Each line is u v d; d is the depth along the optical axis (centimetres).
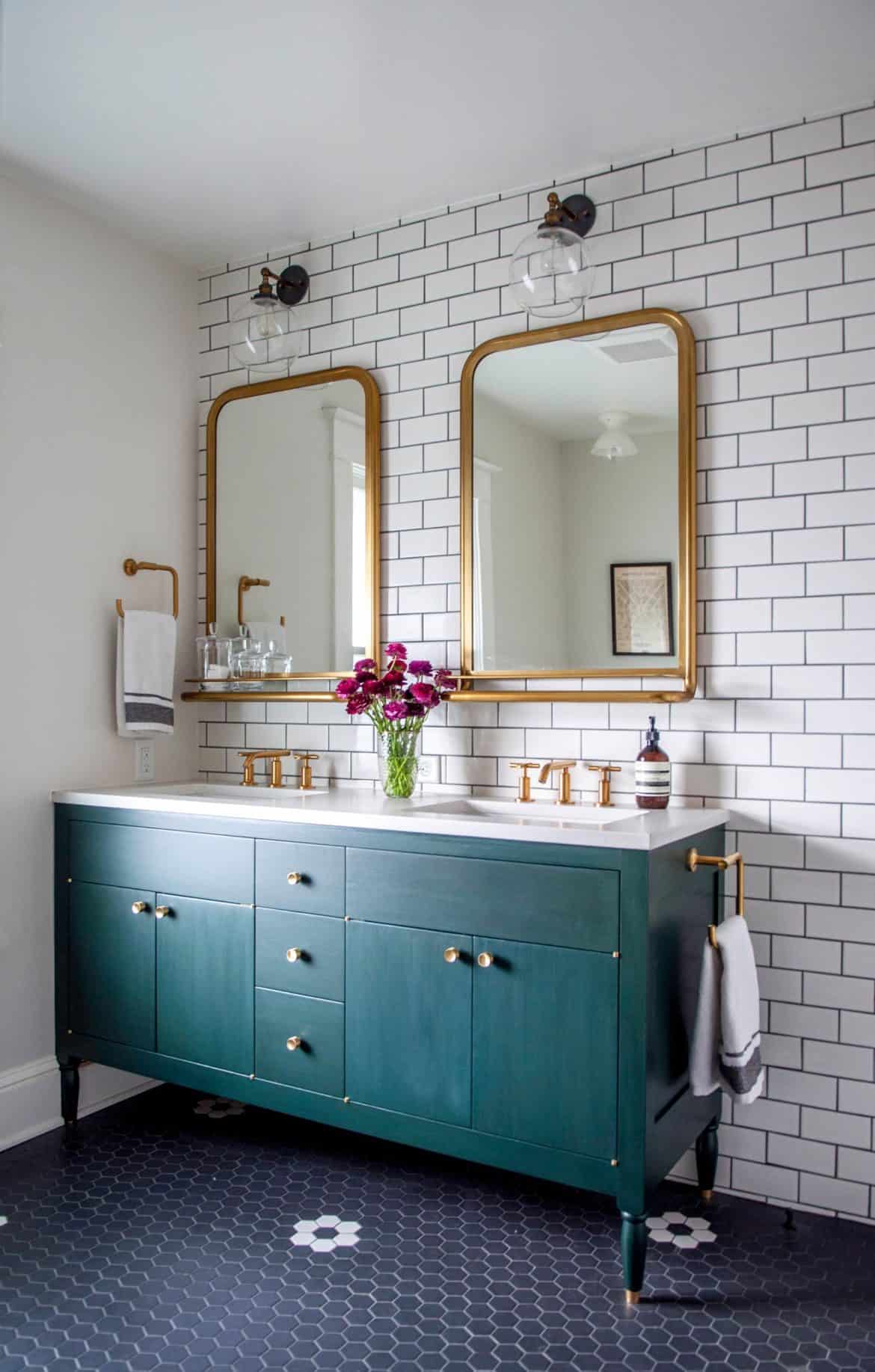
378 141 256
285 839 241
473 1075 214
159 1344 185
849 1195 232
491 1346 186
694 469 249
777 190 244
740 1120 245
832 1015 235
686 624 249
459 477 284
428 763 290
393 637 296
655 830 200
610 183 264
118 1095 302
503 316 279
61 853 282
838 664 236
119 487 307
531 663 271
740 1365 181
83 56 221
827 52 219
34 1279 205
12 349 274
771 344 243
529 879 207
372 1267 211
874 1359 183
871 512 232
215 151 261
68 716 291
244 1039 248
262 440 320
